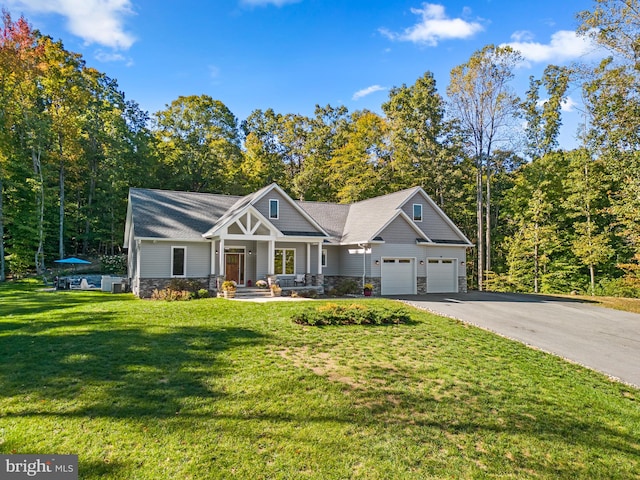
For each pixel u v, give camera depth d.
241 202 24.08
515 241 32.09
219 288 19.86
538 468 4.90
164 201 23.59
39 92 32.72
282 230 22.73
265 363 8.04
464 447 5.26
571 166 30.84
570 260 30.67
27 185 31.75
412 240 23.80
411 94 37.34
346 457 4.84
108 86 42.00
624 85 22.09
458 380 7.70
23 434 5.02
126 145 37.03
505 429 5.85
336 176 37.81
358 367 8.09
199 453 4.77
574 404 7.03
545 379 8.26
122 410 5.75
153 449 4.80
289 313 13.36
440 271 24.84
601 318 15.89
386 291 22.98
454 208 37.62
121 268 32.41
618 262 28.95
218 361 8.02
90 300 17.17
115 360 7.83
